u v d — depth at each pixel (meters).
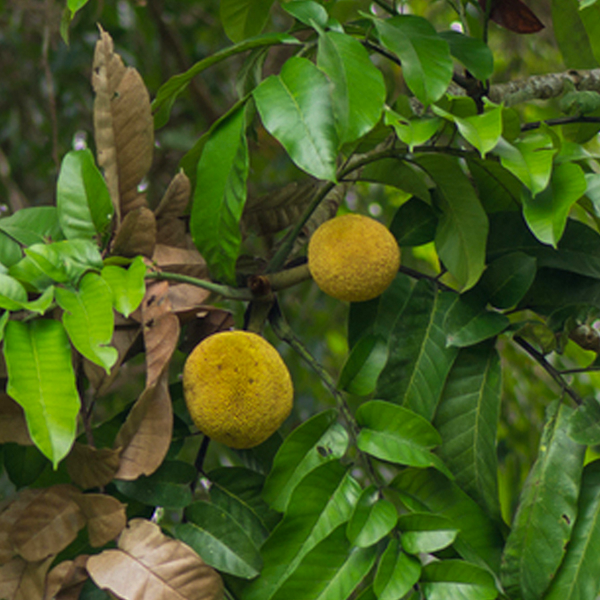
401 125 1.20
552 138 1.24
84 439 1.23
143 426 1.16
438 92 1.23
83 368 1.19
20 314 1.15
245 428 1.17
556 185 1.21
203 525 1.19
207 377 1.17
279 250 1.29
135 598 1.13
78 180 1.20
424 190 1.29
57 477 1.24
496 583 1.19
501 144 1.23
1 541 1.16
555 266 1.27
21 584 1.15
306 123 1.17
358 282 1.22
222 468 1.22
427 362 1.25
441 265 1.29
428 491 1.22
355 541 1.17
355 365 1.25
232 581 1.19
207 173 1.22
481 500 1.22
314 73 1.19
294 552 1.18
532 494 1.20
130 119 1.21
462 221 1.27
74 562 1.16
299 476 1.21
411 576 1.17
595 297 1.27
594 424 1.21
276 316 1.27
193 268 1.25
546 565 1.18
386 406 1.21
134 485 1.19
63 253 1.15
